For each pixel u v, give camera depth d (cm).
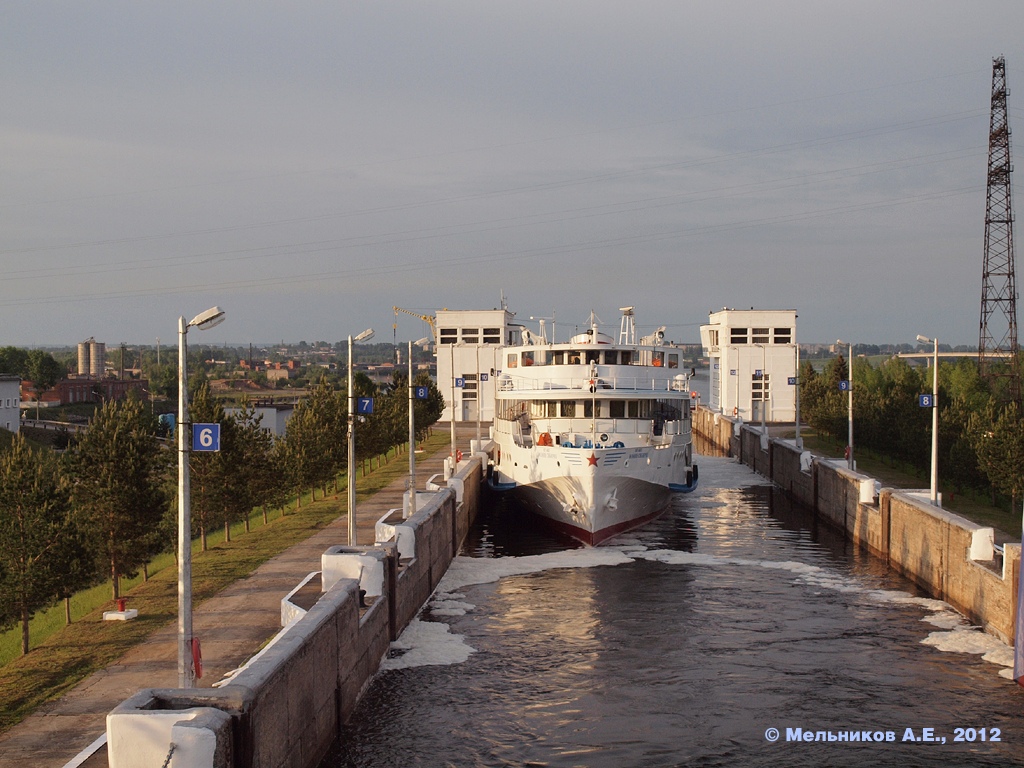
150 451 4525
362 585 3647
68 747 2523
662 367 7075
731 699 3375
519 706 3278
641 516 6606
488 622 4300
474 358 14588
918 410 8800
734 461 12569
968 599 4356
